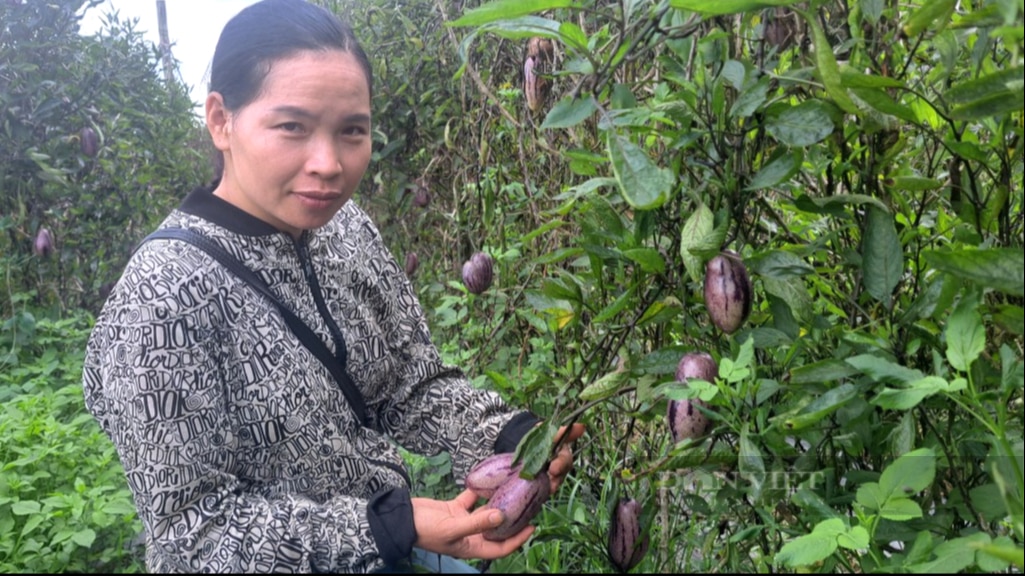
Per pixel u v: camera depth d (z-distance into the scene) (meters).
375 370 1.47
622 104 1.22
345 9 4.16
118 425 1.21
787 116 1.10
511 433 1.50
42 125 3.74
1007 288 0.81
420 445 1.56
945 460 1.09
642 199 0.92
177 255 1.23
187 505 1.21
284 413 1.29
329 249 1.42
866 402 1.11
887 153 1.17
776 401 1.23
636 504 1.29
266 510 1.22
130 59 4.29
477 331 2.93
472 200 3.26
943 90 1.12
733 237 1.18
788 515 1.26
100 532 2.04
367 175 4.11
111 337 1.21
